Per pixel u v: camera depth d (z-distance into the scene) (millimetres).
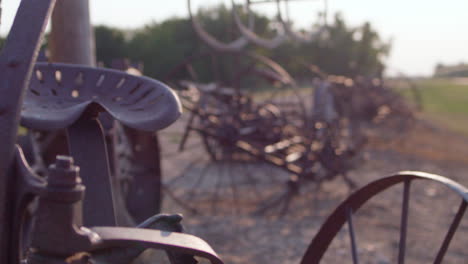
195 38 23594
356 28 28859
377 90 12844
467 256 4129
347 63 25875
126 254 1008
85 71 1452
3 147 909
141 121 1203
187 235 995
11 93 921
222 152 7234
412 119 13492
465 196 1390
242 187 6414
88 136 1345
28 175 896
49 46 2617
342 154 6055
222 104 6016
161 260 2439
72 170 806
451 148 10914
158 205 3670
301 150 5680
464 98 21438
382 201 5887
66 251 809
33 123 1238
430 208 5711
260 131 5809
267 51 21500
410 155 9648
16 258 951
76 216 817
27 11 988
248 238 4371
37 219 814
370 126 12578
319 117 5969
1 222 918
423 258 4020
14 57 942
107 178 1339
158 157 3623
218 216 5039
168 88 1299
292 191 5297
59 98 1389
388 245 4301
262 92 8570
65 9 2541
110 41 24062
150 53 24500
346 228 4746
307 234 4578
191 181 6621
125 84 1398
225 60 10477
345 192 6387
